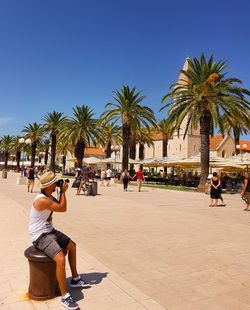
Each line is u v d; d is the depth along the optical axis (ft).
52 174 14.64
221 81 85.15
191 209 48.08
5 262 19.26
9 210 40.83
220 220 37.58
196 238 27.25
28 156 352.49
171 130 96.63
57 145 202.49
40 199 14.19
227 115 88.99
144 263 20.04
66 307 13.21
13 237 25.57
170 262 20.33
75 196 64.34
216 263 20.26
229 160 103.86
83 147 157.69
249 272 18.66
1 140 312.50
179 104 91.50
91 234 28.19
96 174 189.88
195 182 112.06
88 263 19.48
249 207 53.31
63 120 177.99
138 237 27.27
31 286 14.21
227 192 93.61
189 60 90.58
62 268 13.47
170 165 124.88
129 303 14.10
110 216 38.55
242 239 27.25
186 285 16.48
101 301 14.20
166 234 28.66
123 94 118.93
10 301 13.94
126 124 119.14
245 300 14.79
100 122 124.16
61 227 31.12
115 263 19.97
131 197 65.72
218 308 13.89
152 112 119.85
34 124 229.04
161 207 49.26
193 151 211.20
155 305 13.97
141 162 140.87
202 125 91.15
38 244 14.01
